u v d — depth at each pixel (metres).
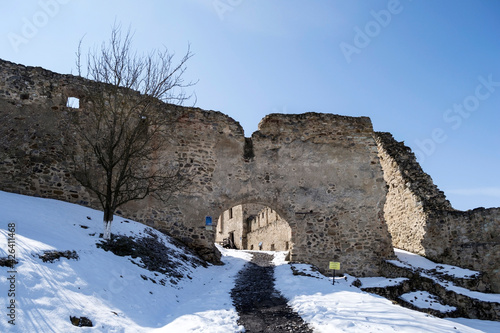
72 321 4.47
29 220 7.54
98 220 10.06
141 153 10.60
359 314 6.11
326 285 8.98
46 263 5.39
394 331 5.18
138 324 5.25
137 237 10.06
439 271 13.07
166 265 8.97
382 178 14.42
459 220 13.97
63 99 12.08
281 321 6.11
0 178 10.73
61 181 11.43
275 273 11.28
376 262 13.41
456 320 9.83
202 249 12.88
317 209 13.91
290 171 14.23
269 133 14.59
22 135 11.28
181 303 7.07
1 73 11.38
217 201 13.50
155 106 11.58
